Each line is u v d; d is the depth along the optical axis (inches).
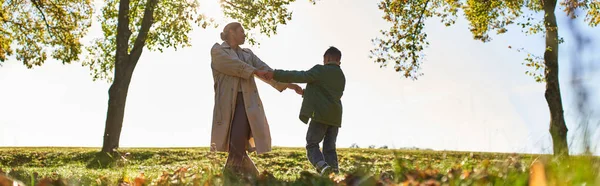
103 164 520.4
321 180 162.6
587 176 88.5
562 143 99.1
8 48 816.9
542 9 671.8
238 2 755.4
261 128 231.3
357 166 153.8
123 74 741.9
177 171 179.5
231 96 231.6
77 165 535.2
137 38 748.6
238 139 228.2
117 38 754.8
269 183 170.1
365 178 133.9
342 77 257.3
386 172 161.6
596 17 672.4
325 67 252.2
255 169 229.8
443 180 122.7
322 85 250.7
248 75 229.5
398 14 694.5
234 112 232.1
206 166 184.9
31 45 818.8
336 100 252.8
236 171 213.3
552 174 94.3
